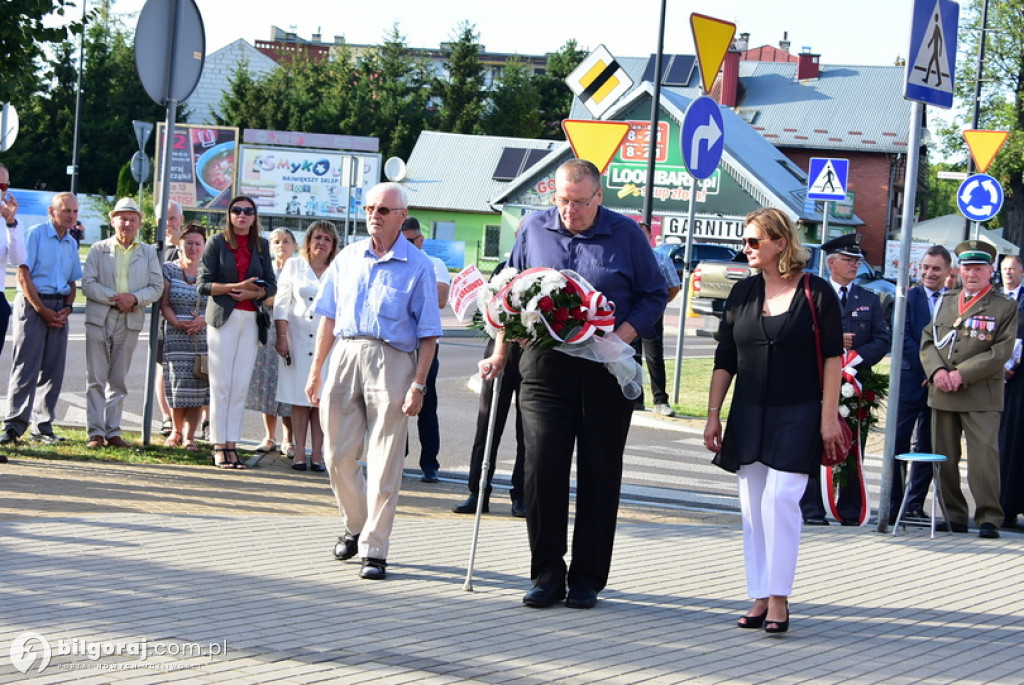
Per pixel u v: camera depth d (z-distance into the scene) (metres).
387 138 91.75
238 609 6.50
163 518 8.81
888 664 6.15
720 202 51.34
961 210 21.97
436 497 10.98
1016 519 11.44
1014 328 10.18
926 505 12.14
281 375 11.76
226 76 98.69
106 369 11.98
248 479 10.93
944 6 10.11
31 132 78.38
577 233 7.33
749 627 6.81
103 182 80.62
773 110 73.06
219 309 11.43
